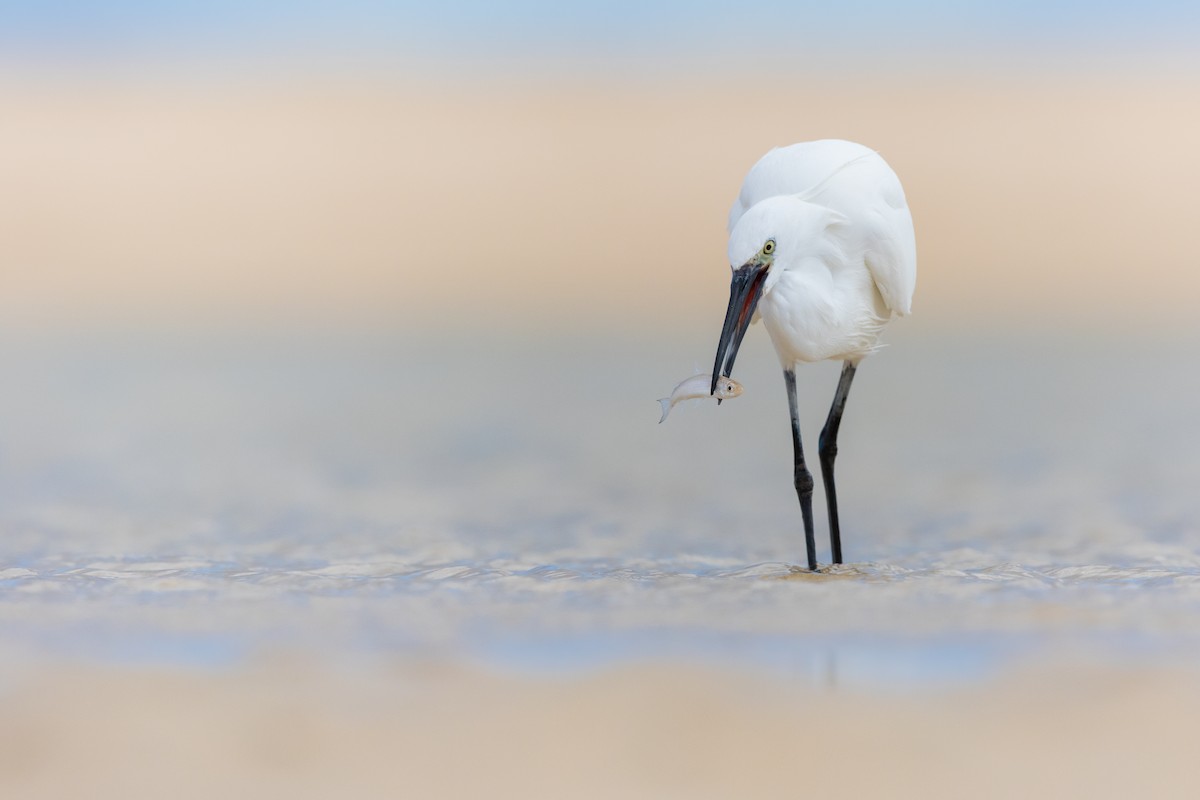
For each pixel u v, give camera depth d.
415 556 11.74
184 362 25.61
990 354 26.11
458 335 28.91
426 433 19.12
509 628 8.88
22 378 23.53
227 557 11.60
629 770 6.49
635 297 33.41
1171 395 21.88
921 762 6.54
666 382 23.47
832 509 11.73
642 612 9.35
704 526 13.38
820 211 10.66
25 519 13.24
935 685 7.59
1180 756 6.56
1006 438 18.45
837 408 11.84
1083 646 8.29
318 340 28.36
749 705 7.28
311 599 9.84
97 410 20.58
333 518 13.61
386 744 6.80
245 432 19.03
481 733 6.92
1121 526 12.88
